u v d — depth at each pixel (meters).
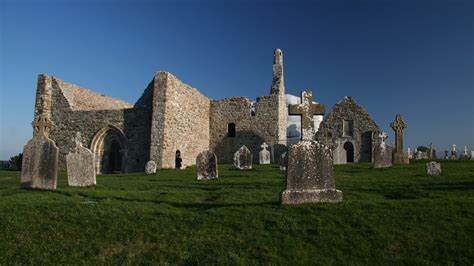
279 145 33.31
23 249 7.09
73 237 7.46
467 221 7.39
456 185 11.53
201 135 33.31
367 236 7.01
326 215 7.84
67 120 28.91
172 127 27.11
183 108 29.20
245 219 7.84
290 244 6.86
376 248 6.64
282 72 36.59
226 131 35.00
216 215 8.13
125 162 27.44
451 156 35.16
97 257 6.79
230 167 21.94
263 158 25.03
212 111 35.66
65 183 13.96
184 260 6.59
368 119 32.06
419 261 6.25
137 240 7.26
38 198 9.95
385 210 8.02
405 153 21.09
